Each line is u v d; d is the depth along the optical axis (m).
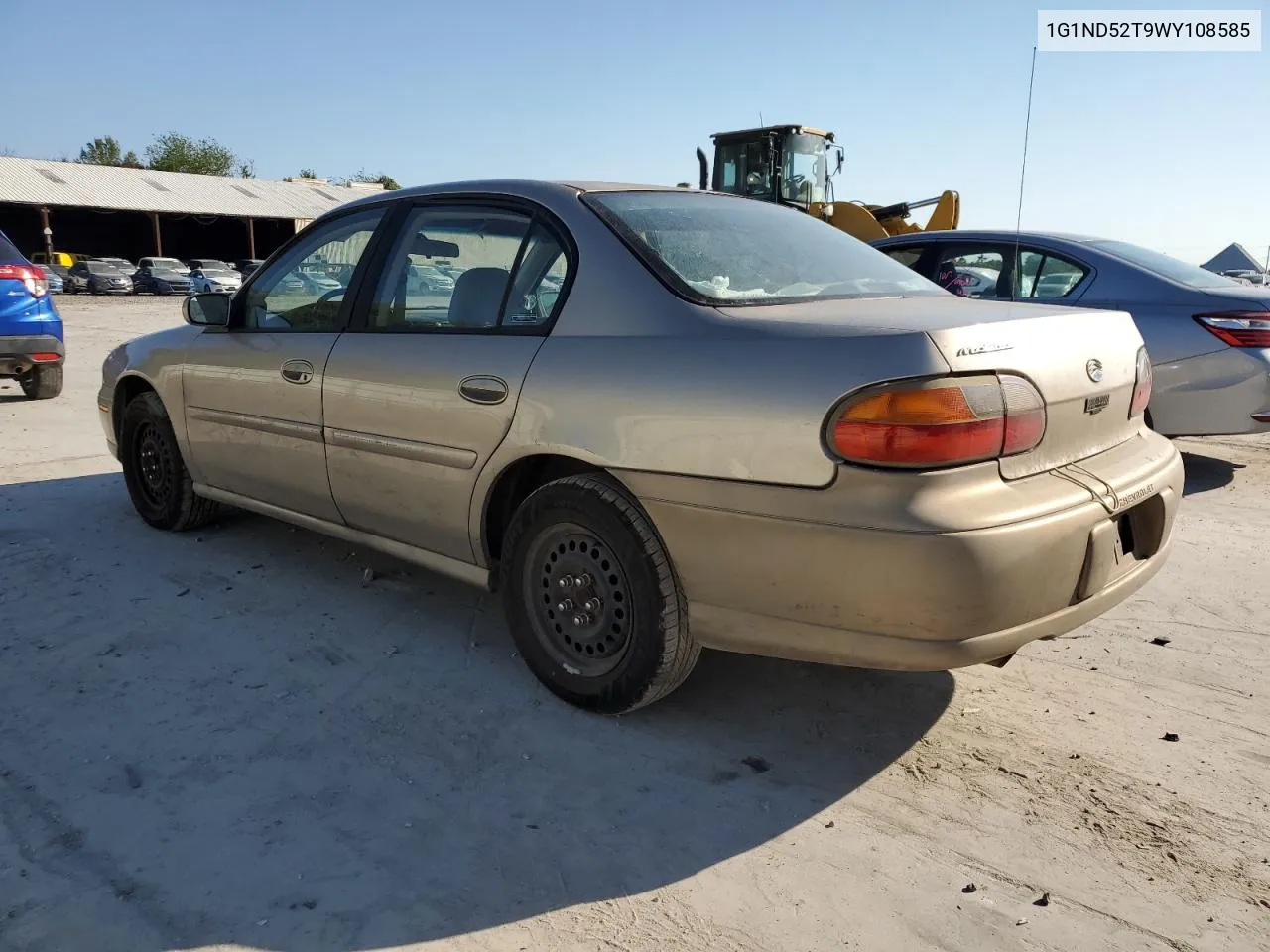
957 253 6.89
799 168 13.29
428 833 2.52
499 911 2.24
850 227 12.26
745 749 2.96
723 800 2.69
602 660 3.09
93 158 84.81
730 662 3.56
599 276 3.04
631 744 2.98
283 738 2.97
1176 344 5.85
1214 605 4.11
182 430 4.58
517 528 3.18
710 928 2.20
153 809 2.59
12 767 2.79
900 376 2.38
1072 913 2.25
